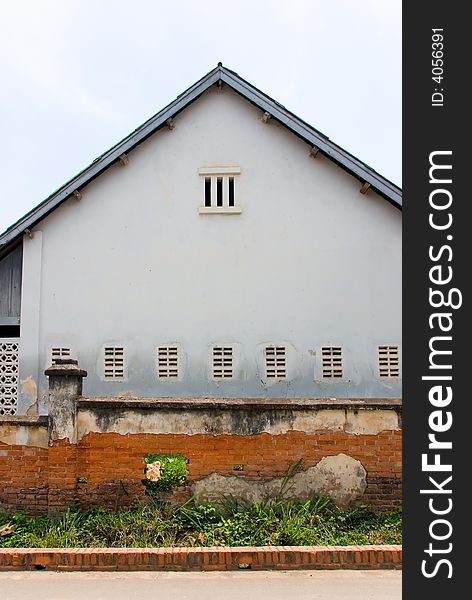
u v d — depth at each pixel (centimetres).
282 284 1192
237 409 824
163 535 750
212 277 1198
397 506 812
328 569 683
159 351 1184
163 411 826
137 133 1193
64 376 834
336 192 1209
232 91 1234
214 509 802
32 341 1188
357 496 816
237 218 1210
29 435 834
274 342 1179
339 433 824
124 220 1217
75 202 1225
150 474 812
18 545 738
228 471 817
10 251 1259
